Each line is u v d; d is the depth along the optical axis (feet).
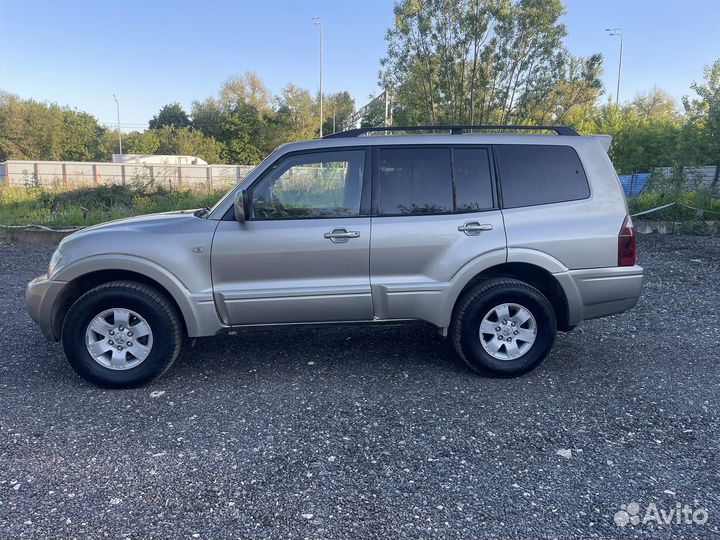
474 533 9.09
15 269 31.65
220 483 10.51
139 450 11.73
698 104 59.16
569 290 15.30
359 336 19.52
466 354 15.37
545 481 10.59
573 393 14.65
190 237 14.67
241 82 227.81
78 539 8.92
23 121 215.51
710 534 9.05
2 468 10.98
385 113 78.48
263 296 14.75
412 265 15.06
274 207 15.03
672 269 31.24
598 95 59.98
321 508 9.74
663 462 11.27
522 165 15.56
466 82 60.23
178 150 219.41
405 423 12.93
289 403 14.03
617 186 15.72
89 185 63.87
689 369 16.31
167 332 14.70
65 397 14.42
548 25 57.41
